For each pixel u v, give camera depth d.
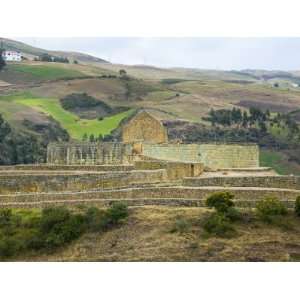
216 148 124.31
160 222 87.44
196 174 106.81
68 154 133.50
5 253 87.62
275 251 80.00
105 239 86.75
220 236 82.88
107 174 103.38
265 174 109.38
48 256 86.56
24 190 105.00
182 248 81.56
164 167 107.19
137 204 94.88
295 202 87.94
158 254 81.06
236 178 98.19
